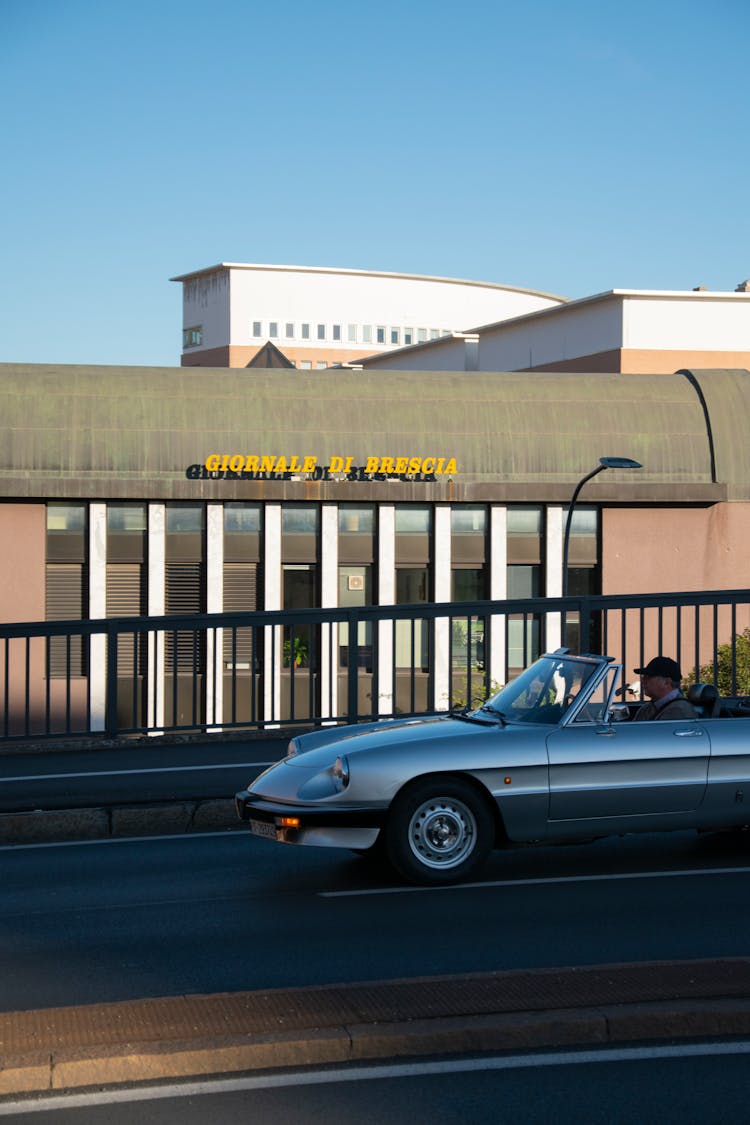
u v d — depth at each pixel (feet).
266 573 117.19
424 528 120.88
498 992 18.29
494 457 123.44
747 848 31.04
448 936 22.74
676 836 32.91
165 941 22.89
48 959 21.81
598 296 271.08
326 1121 14.82
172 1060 16.14
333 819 26.76
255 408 121.80
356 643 43.78
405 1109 15.12
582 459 125.18
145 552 115.96
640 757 27.86
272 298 396.98
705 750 28.22
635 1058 16.53
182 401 121.49
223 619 44.01
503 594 121.80
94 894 27.17
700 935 22.48
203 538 116.67
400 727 29.66
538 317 291.99
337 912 24.90
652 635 123.34
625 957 21.04
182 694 111.96
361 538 119.55
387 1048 16.62
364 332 403.54
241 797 28.32
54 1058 15.96
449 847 27.25
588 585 124.06
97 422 118.83
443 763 27.04
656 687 29.43
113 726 43.65
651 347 267.39
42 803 35.55
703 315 268.21
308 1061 16.46
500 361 307.37
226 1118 14.90
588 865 29.32
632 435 127.03
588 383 131.54
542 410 127.03
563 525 122.83
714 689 29.94
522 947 21.84
